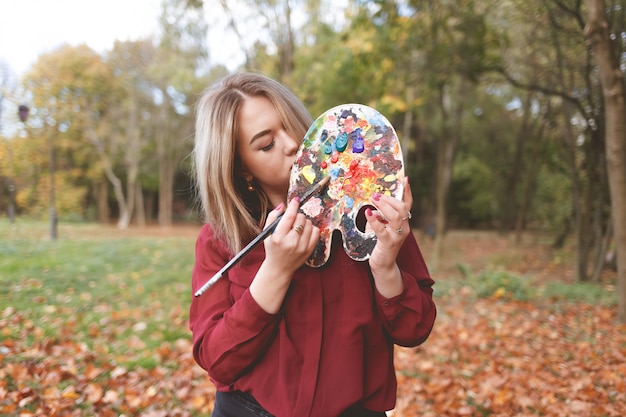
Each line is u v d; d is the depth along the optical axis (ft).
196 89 61.87
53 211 48.44
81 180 86.63
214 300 3.73
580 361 15.81
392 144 3.44
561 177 48.49
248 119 3.58
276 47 48.42
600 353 16.56
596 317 21.52
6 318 18.01
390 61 33.35
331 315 3.54
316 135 3.53
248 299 3.33
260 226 3.83
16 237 46.88
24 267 28.60
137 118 82.48
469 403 12.55
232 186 3.62
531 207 73.10
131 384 12.92
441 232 42.29
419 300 3.59
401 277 3.54
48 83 58.03
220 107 3.61
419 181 81.82
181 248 43.14
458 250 53.72
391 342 3.84
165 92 80.74
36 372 12.82
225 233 3.75
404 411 12.00
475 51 29.68
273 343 3.57
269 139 3.60
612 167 19.24
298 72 46.24
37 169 64.23
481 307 24.22
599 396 12.81
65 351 14.90
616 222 19.79
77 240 47.47
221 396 3.86
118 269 31.42
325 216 3.48
